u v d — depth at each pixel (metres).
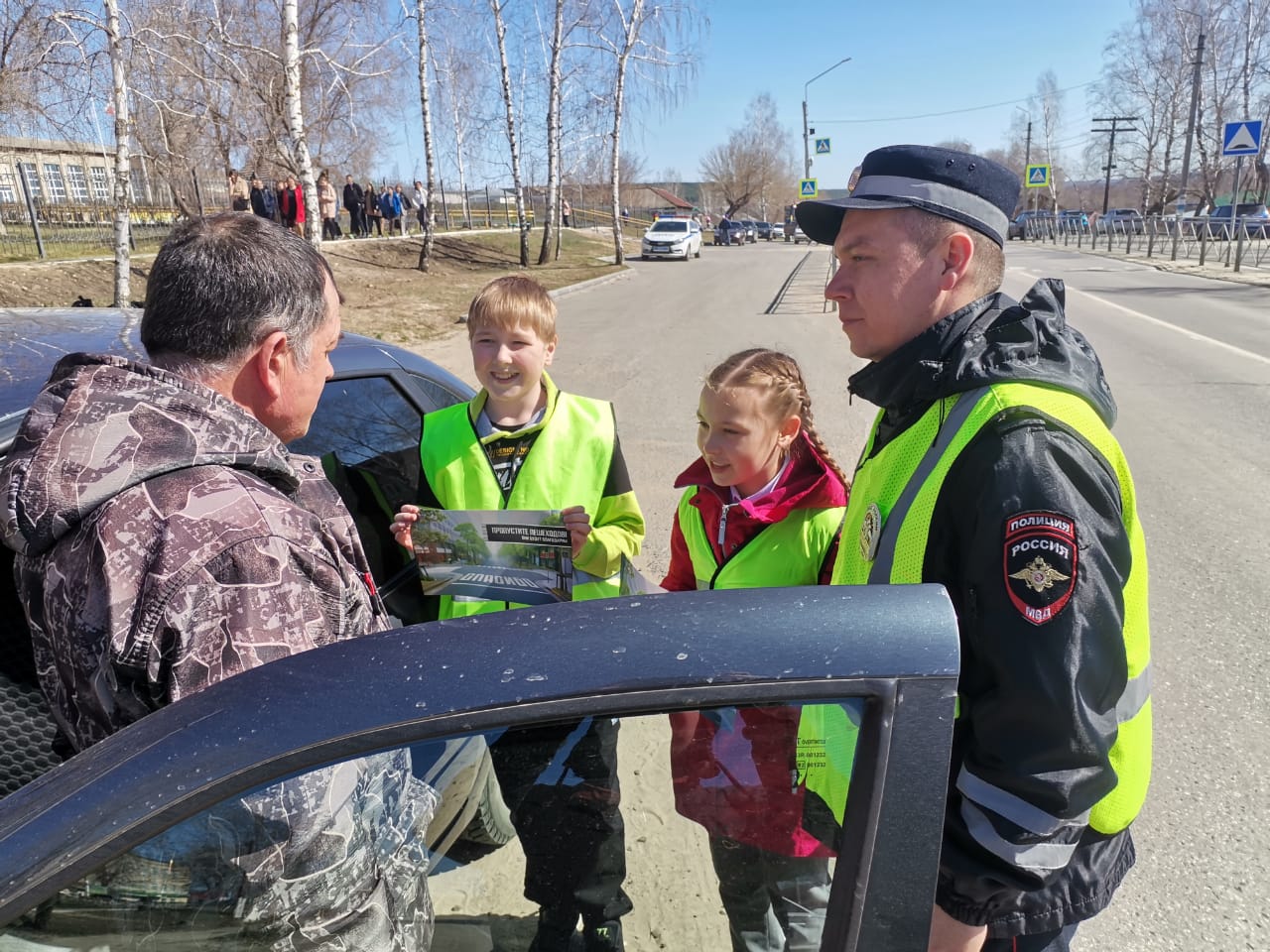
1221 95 38.47
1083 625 1.04
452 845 1.00
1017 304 1.31
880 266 1.30
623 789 0.96
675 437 6.72
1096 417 1.18
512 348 2.04
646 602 0.96
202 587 1.02
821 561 1.80
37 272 12.59
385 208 27.19
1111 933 2.19
